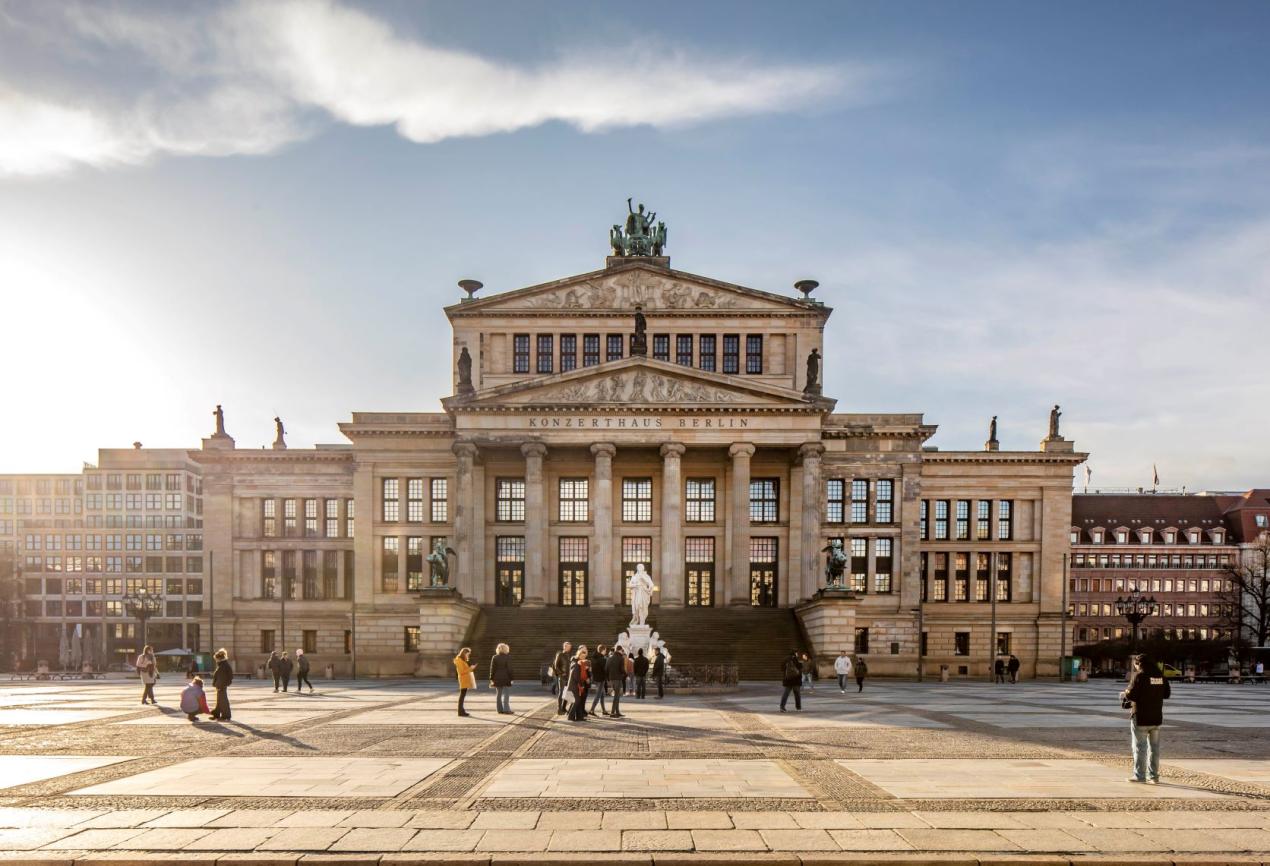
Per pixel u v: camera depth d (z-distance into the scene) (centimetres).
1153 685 2166
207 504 9494
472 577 8331
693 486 9025
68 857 1517
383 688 5778
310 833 1655
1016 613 9412
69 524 15700
